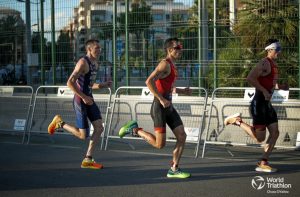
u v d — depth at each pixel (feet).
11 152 33.53
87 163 28.17
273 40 26.50
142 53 38.99
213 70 37.45
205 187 23.63
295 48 36.99
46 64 42.42
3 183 24.59
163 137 25.40
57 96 37.91
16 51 44.06
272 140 26.89
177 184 24.22
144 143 37.01
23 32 43.37
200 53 37.58
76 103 28.22
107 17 40.50
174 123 25.38
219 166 28.55
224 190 23.07
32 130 39.65
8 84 44.70
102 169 27.86
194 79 37.70
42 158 31.24
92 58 27.73
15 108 41.63
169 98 25.14
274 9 37.99
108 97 38.06
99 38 40.55
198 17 37.96
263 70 26.25
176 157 25.63
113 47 39.93
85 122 28.35
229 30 37.81
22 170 27.63
